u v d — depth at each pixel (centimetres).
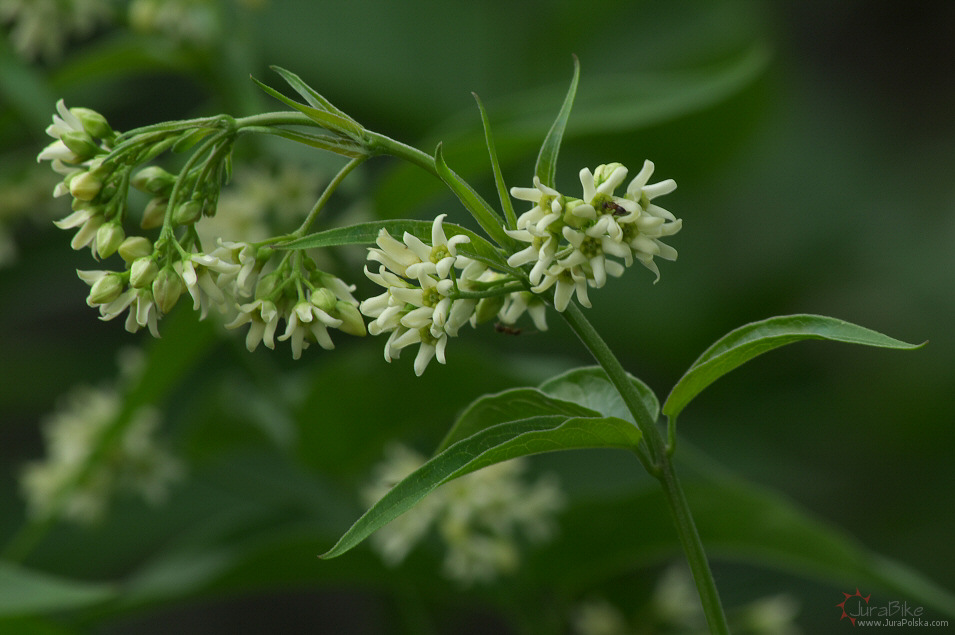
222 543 59
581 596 51
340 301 38
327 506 56
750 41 83
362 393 51
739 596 70
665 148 73
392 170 49
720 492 47
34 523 62
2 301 82
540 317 39
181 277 37
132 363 61
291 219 53
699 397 81
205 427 59
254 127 37
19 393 82
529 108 50
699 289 85
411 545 48
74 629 50
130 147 37
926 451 80
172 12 53
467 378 51
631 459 65
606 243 37
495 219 37
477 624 81
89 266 81
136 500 77
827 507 76
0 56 53
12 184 64
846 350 85
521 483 64
